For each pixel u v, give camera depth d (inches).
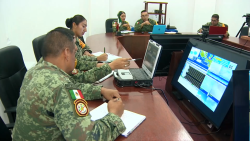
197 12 215.3
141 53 138.3
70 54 34.9
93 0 181.0
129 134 33.2
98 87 45.6
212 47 52.7
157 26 133.3
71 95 29.1
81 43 84.7
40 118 30.1
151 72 52.3
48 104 28.9
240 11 220.8
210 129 52.0
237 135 26.8
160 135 33.1
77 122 27.5
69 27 78.7
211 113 46.5
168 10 215.3
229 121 44.4
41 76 31.1
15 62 56.3
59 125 27.6
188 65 61.3
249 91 26.5
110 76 59.6
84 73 51.9
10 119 52.4
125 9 205.8
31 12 146.2
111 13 204.4
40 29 151.8
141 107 42.1
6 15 133.2
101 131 28.7
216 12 220.4
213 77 49.0
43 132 31.4
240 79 26.3
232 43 112.2
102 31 190.9
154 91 50.3
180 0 213.8
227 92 43.2
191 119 60.8
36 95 29.4
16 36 147.6
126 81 51.6
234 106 26.5
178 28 223.0
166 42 77.2
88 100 44.7
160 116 38.9
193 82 56.6
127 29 171.3
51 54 33.7
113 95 44.0
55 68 33.6
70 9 155.7
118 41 114.8
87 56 73.6
